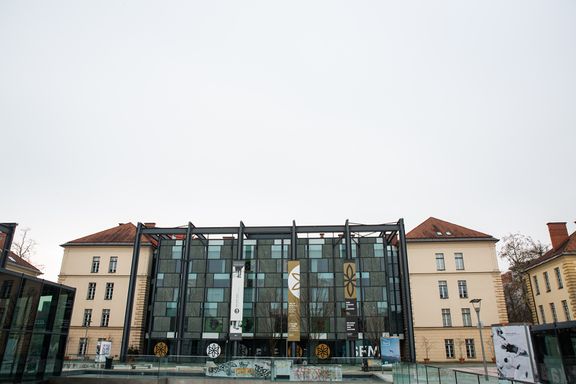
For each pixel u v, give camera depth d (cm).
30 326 2409
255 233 5562
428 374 1955
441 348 5144
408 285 5116
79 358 2841
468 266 5447
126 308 5234
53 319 2656
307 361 3047
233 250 5466
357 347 5044
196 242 5541
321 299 5188
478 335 5147
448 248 5541
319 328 5034
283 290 5262
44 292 2550
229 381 2902
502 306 5247
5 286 2189
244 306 5228
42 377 2548
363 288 5256
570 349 1431
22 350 2336
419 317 5303
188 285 5350
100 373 2853
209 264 5434
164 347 4847
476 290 5347
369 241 5456
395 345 3922
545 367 1588
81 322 5503
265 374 2952
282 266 5366
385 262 5347
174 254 5559
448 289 5381
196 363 2944
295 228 5438
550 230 5212
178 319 5209
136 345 5253
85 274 5694
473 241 5534
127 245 5756
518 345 1700
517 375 1684
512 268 6062
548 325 1566
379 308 5156
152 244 5838
